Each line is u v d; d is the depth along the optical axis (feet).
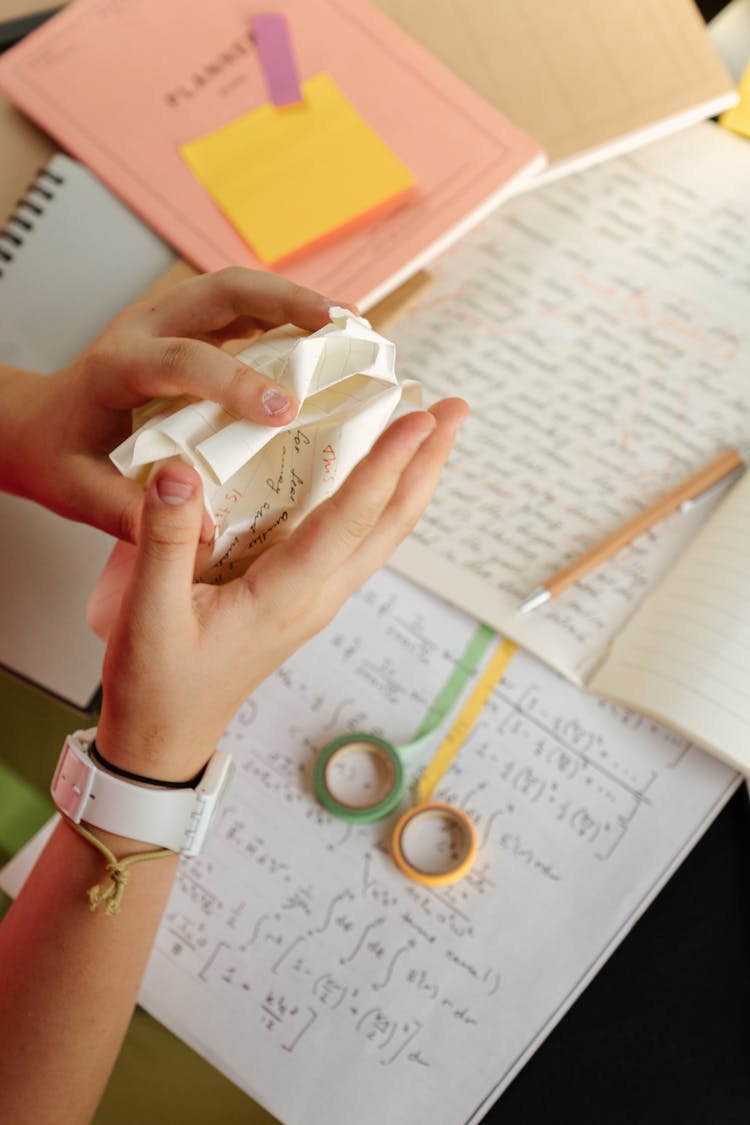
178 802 1.99
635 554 2.42
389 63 2.56
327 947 2.25
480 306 2.59
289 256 2.45
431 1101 2.17
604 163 2.67
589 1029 2.21
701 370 2.53
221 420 1.83
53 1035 2.03
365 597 2.43
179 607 1.80
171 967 2.25
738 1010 2.20
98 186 2.50
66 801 2.00
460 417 2.00
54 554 2.34
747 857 2.27
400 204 2.48
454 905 2.26
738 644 2.28
